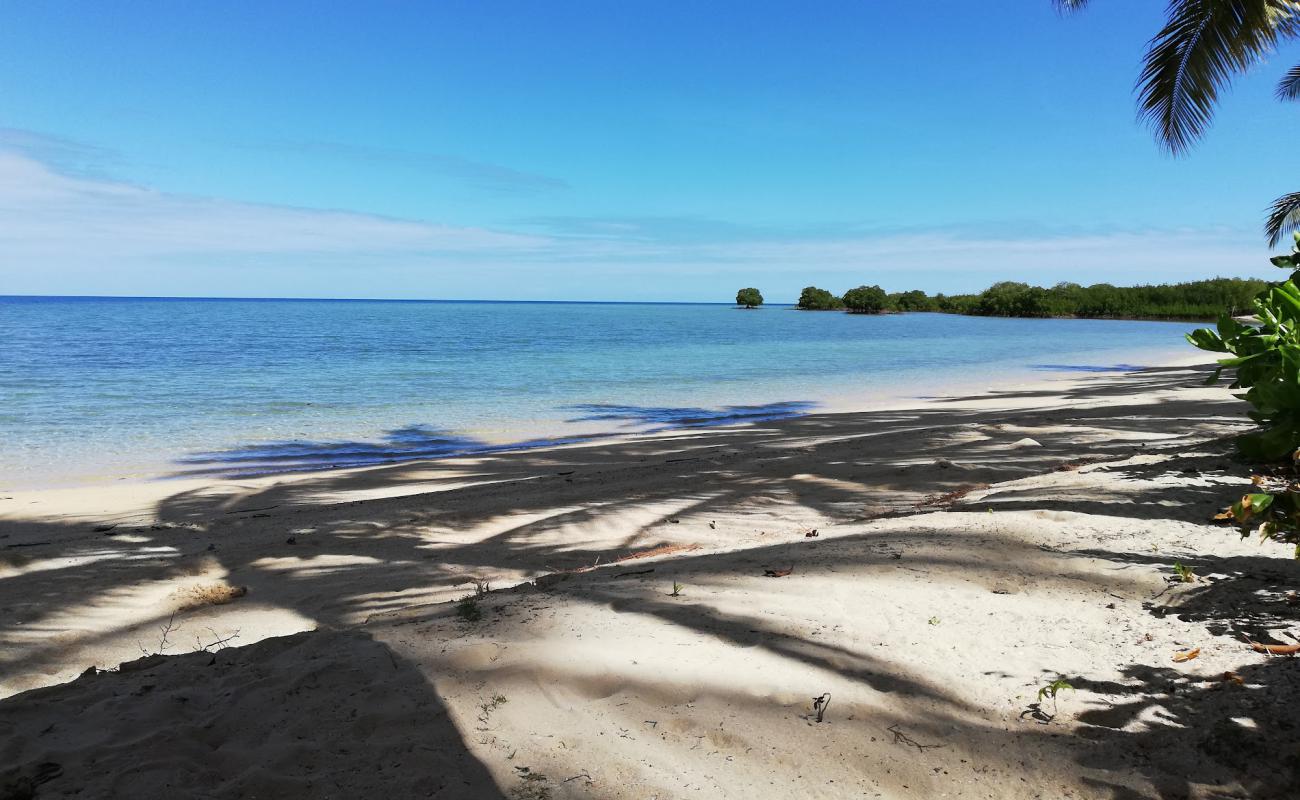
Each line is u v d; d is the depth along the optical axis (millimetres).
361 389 20500
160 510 8094
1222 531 4516
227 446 12609
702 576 4191
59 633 4391
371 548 6211
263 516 7504
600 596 3812
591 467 10266
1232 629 3078
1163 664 2809
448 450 12438
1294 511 2664
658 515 7055
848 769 2197
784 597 3707
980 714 2514
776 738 2355
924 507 6535
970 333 54719
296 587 5223
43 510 8117
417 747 2244
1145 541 4410
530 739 2324
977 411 15953
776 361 31344
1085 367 28391
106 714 2500
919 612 3469
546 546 6195
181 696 2652
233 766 2166
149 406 16797
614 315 110000
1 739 2307
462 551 6117
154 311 110438
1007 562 4156
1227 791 2020
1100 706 2533
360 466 11023
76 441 12836
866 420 14906
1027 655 2971
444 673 2773
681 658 2916
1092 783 2109
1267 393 4078
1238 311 64875
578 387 21688
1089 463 7930
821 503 7336
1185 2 9773
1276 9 9859
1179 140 10539
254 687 2684
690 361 31062
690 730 2400
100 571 5621
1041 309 83125
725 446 11797
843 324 71875
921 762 2238
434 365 28047
